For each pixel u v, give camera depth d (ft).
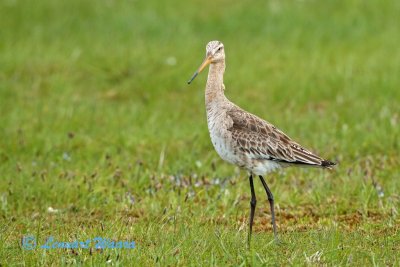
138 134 52.39
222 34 76.69
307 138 51.67
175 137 52.11
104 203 41.70
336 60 68.44
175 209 39.42
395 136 50.42
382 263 31.78
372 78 63.00
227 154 36.83
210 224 38.34
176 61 68.54
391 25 77.46
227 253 32.30
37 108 57.36
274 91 61.67
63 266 31.37
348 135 51.49
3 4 82.53
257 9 82.79
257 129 36.42
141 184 43.86
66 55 70.13
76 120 55.11
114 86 64.90
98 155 49.08
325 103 60.08
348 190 42.47
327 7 82.79
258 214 40.68
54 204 42.06
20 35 75.20
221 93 38.52
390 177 44.52
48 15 81.15
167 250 32.81
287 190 43.24
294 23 78.64
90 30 77.46
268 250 33.65
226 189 42.34
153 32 77.10
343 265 31.73
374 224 38.01
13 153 49.16
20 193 42.34
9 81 64.13
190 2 86.28
